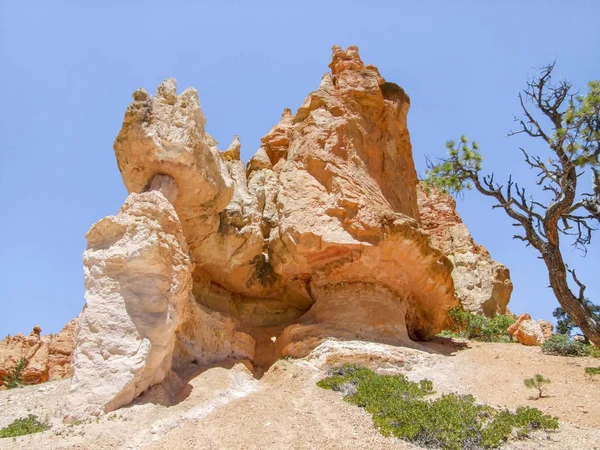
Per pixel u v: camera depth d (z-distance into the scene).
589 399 15.64
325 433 13.34
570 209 19.73
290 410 14.80
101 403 14.49
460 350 21.41
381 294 21.30
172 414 14.51
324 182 22.55
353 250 20.97
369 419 14.28
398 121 26.78
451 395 15.61
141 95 19.58
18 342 33.31
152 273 16.39
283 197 22.69
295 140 24.47
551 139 19.92
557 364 18.84
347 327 20.22
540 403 15.55
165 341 16.03
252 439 12.94
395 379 16.94
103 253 16.55
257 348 21.67
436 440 12.97
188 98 20.23
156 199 17.75
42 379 30.88
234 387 17.22
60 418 15.07
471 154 22.17
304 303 23.64
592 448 12.62
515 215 20.38
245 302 23.34
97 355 15.18
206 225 20.95
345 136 23.62
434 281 22.50
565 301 18.69
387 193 24.77
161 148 19.02
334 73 27.67
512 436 13.35
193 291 21.56
